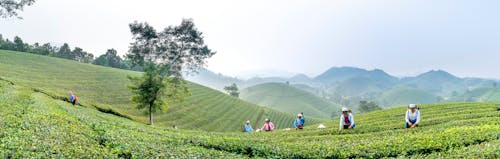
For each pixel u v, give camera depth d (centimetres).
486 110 3744
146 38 7106
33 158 1120
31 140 1348
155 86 5975
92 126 2320
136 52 7212
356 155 1694
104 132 2022
